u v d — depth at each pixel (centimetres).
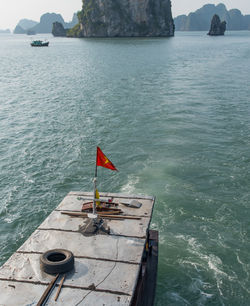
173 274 1742
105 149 3425
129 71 9469
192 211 2309
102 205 1482
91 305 976
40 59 13988
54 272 1083
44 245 1239
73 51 17862
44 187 2689
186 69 9831
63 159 3209
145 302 1331
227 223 2180
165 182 2706
